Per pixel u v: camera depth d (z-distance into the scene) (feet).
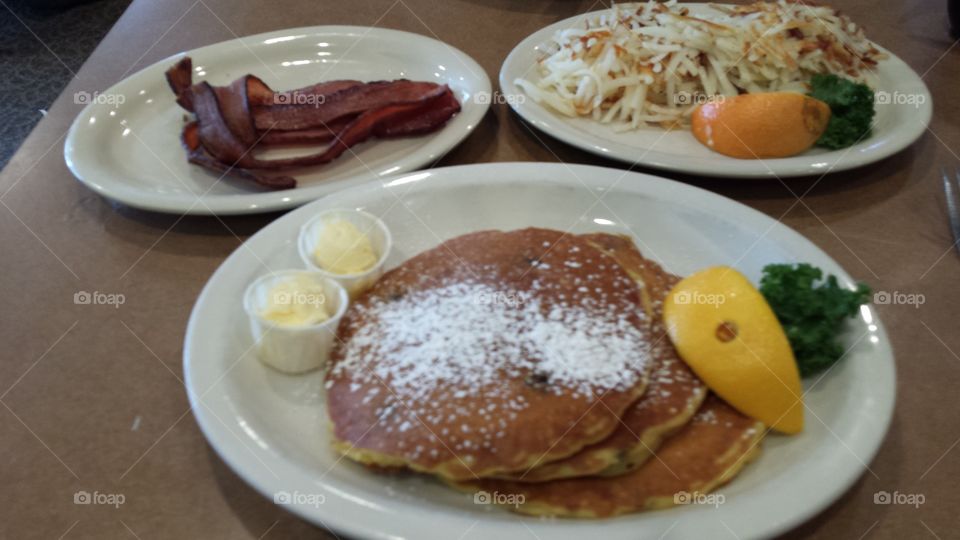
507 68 1.88
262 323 1.17
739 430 1.09
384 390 1.10
